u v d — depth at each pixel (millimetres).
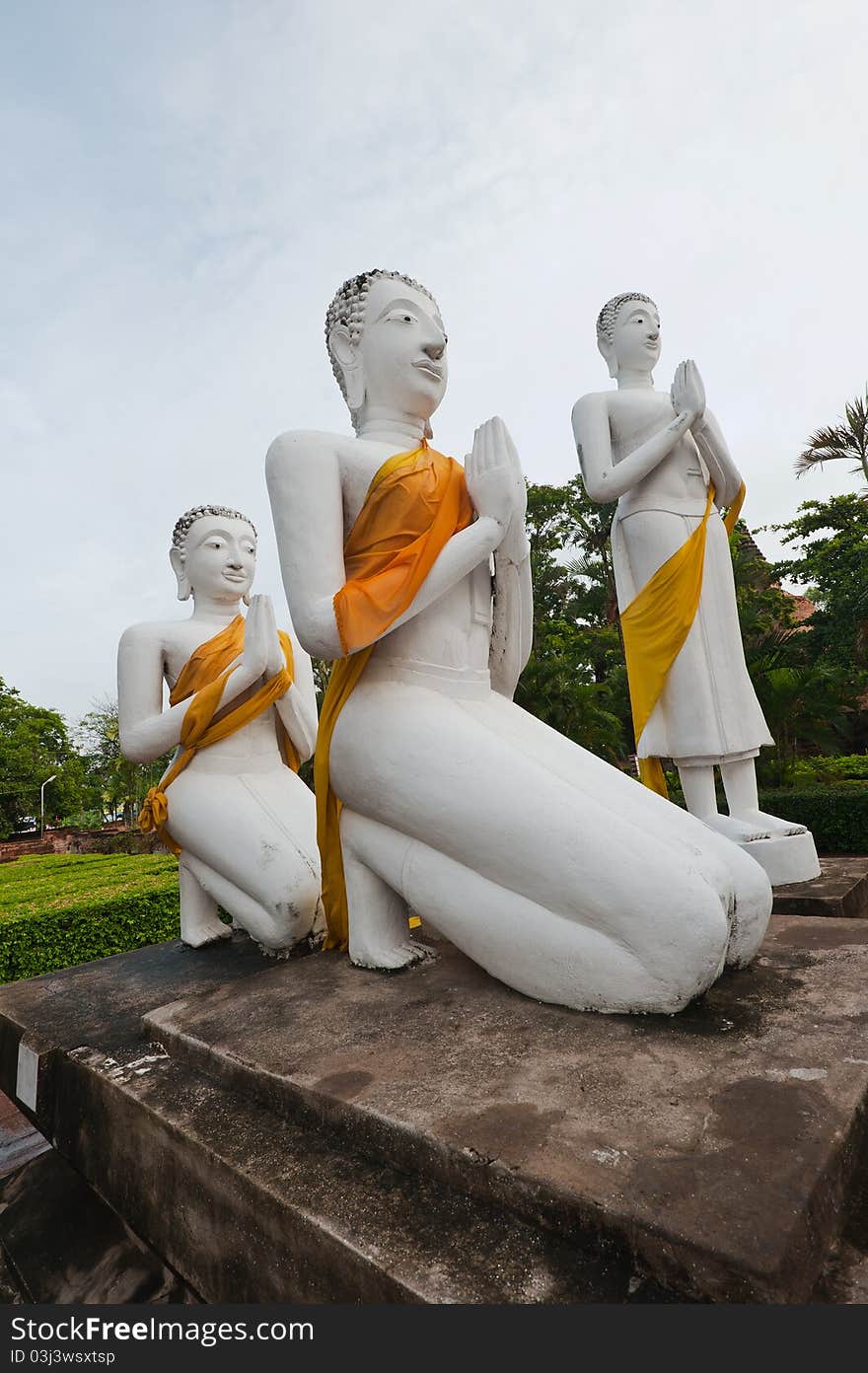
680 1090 1626
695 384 4551
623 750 16812
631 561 4965
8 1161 3418
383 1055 1965
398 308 3062
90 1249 2342
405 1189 1533
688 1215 1229
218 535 4199
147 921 6773
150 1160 2012
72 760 43875
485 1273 1280
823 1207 1279
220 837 3533
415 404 3082
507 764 2393
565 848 2152
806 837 4527
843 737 18062
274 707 3980
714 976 2035
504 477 2664
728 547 4906
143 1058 2398
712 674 4660
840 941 2602
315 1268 1460
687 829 2439
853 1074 1631
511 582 2984
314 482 2740
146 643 3988
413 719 2566
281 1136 1799
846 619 15906
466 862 2396
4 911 6781
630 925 2033
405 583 2520
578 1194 1313
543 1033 2010
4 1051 3002
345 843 2838
